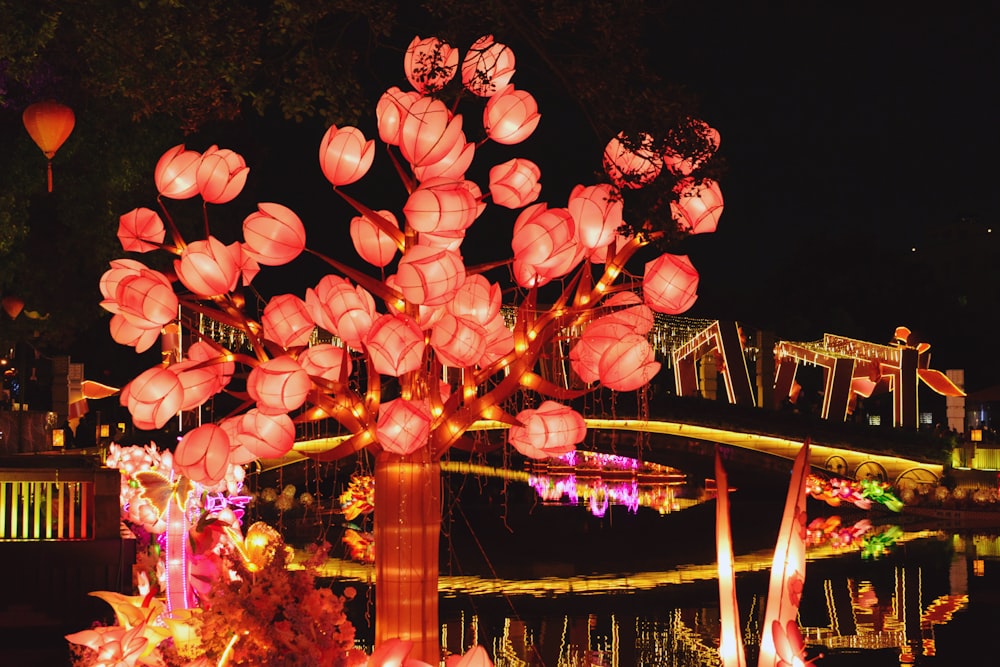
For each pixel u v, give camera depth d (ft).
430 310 23.02
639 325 24.16
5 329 71.72
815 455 120.78
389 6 27.89
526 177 24.21
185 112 32.99
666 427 117.08
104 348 129.18
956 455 123.34
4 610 43.32
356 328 22.90
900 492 114.83
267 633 21.04
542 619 54.49
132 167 61.82
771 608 21.57
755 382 144.05
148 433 93.61
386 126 24.06
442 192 21.12
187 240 72.33
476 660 22.11
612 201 23.26
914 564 72.79
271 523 86.94
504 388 23.73
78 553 44.32
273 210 22.89
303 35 28.91
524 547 85.30
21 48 39.55
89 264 67.05
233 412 23.91
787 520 21.74
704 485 148.15
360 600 58.49
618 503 121.90
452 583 67.10
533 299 23.94
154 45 31.65
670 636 49.96
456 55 25.29
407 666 21.62
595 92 24.79
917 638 48.80
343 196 23.59
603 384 23.61
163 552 28.81
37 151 57.31
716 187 24.21
